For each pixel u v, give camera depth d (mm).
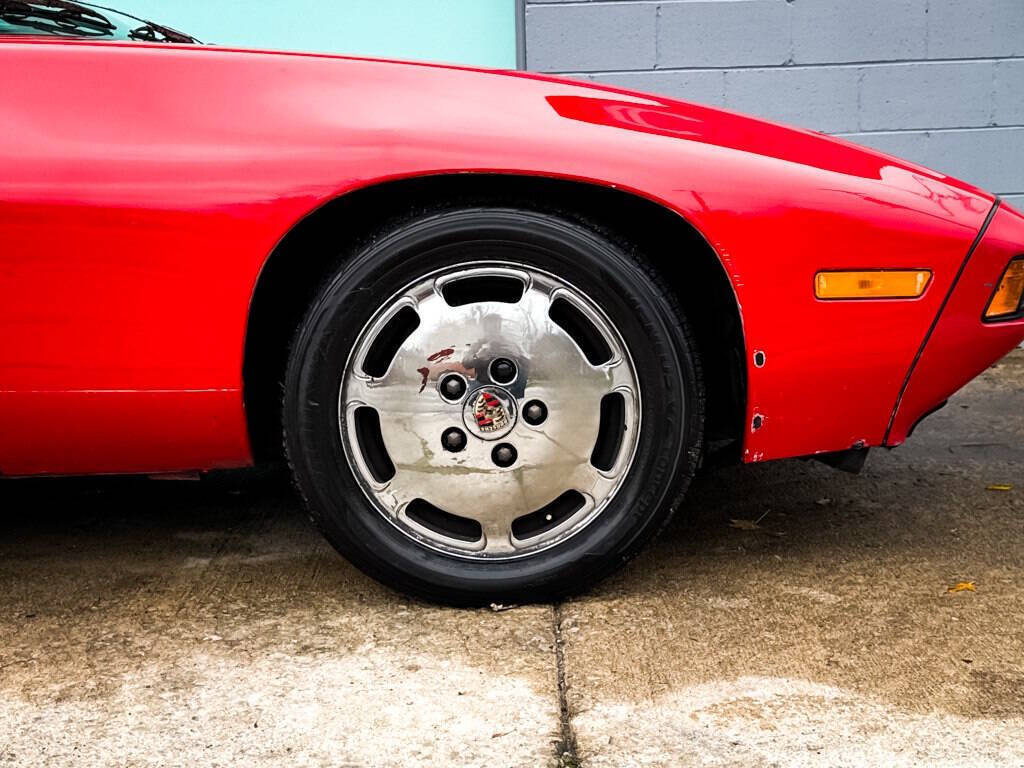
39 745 1464
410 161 1714
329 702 1571
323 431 1777
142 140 1723
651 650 1719
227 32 4266
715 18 4246
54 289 1717
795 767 1382
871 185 1855
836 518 2383
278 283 1881
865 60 4270
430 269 1758
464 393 1778
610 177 1740
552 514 1873
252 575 2092
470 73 1881
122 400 1767
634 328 1776
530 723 1502
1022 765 1378
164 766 1410
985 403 3502
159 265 1714
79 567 2150
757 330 1791
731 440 1915
